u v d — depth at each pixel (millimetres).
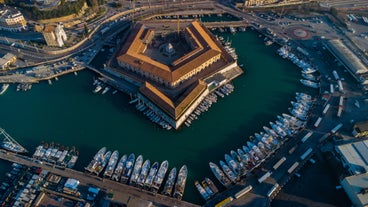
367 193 147375
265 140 180125
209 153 179375
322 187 160500
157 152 179125
